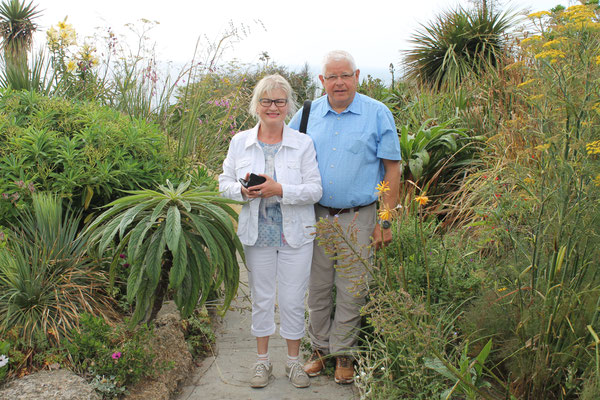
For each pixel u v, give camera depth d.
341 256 2.51
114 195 3.62
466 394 2.35
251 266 2.96
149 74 5.59
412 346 2.49
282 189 2.78
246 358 3.29
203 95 5.70
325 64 2.89
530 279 2.48
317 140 3.00
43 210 3.15
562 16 2.23
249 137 2.96
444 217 4.68
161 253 2.60
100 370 2.60
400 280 2.85
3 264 2.85
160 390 2.70
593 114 2.20
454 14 8.72
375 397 2.54
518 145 4.10
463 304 3.08
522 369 2.36
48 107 3.89
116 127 3.77
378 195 2.97
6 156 3.34
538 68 2.34
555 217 2.25
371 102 2.98
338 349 3.02
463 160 5.32
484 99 5.61
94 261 3.14
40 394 2.38
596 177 2.12
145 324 2.84
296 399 2.81
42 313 2.81
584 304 2.20
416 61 8.93
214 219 2.89
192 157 4.91
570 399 2.30
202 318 3.56
